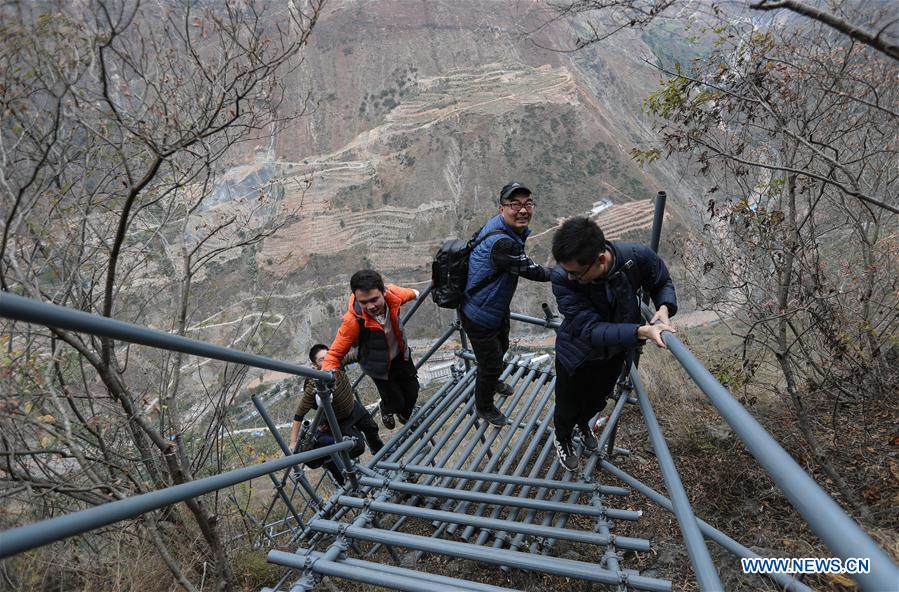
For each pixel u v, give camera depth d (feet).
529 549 8.79
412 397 12.92
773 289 12.34
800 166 11.42
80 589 10.43
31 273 11.64
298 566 7.03
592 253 6.18
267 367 7.07
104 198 12.69
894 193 12.51
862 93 10.13
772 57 10.46
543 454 10.32
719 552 9.32
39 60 8.93
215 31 10.61
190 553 12.25
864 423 12.23
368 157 542.16
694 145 11.74
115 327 4.37
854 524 2.34
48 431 10.57
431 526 11.10
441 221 471.62
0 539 2.97
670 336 5.77
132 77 10.50
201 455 14.64
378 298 11.08
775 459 2.96
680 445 13.01
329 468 13.29
